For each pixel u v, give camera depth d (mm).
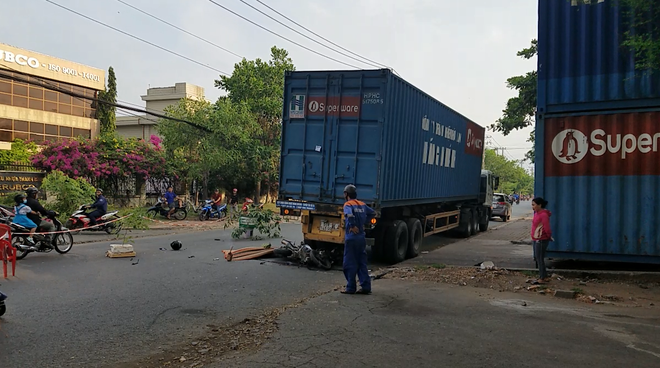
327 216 10875
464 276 9305
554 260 11398
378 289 8133
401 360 4707
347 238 7770
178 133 24672
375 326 5848
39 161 22281
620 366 4570
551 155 10164
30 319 6180
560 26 10094
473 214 19281
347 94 10727
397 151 11234
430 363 4629
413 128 12195
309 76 11070
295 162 11273
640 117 9461
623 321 6156
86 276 9031
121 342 5367
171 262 10812
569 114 10016
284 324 5934
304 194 11133
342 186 10703
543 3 10211
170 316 6441
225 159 24688
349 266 7711
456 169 16344
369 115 10516
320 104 10984
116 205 25375
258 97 30266
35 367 4598
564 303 7230
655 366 4574
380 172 10383
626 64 9547
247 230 16031
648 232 9391
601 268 10133
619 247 9617
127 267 10070
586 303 7258
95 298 7344
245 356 4855
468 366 4559
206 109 24906
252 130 27031
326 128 10922
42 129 32562
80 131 34812
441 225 15773
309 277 9430
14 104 31094
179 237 16094
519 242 16547
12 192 19703
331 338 5391
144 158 25438
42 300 7160
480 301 7254
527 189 133125
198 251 12664
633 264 10625
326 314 6402
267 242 14977
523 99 24266
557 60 10102
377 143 10414
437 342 5250
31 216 11227
